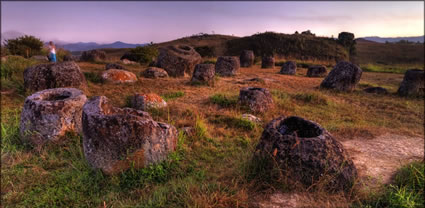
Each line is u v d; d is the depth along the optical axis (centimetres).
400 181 309
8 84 764
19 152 384
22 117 423
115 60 1733
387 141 495
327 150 293
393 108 801
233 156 397
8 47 1518
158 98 625
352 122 637
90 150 330
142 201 275
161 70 1123
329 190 284
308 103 796
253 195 283
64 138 423
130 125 321
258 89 701
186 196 268
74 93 479
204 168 356
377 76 1694
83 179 317
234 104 676
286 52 4856
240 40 5744
